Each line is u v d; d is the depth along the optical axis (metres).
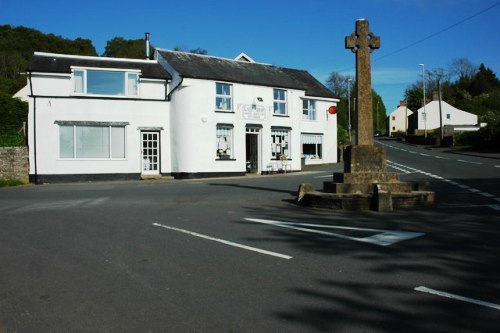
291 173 29.23
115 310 4.58
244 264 6.17
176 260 6.41
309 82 37.34
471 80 113.31
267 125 29.67
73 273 5.87
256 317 4.35
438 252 6.70
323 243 7.37
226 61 31.28
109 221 9.75
